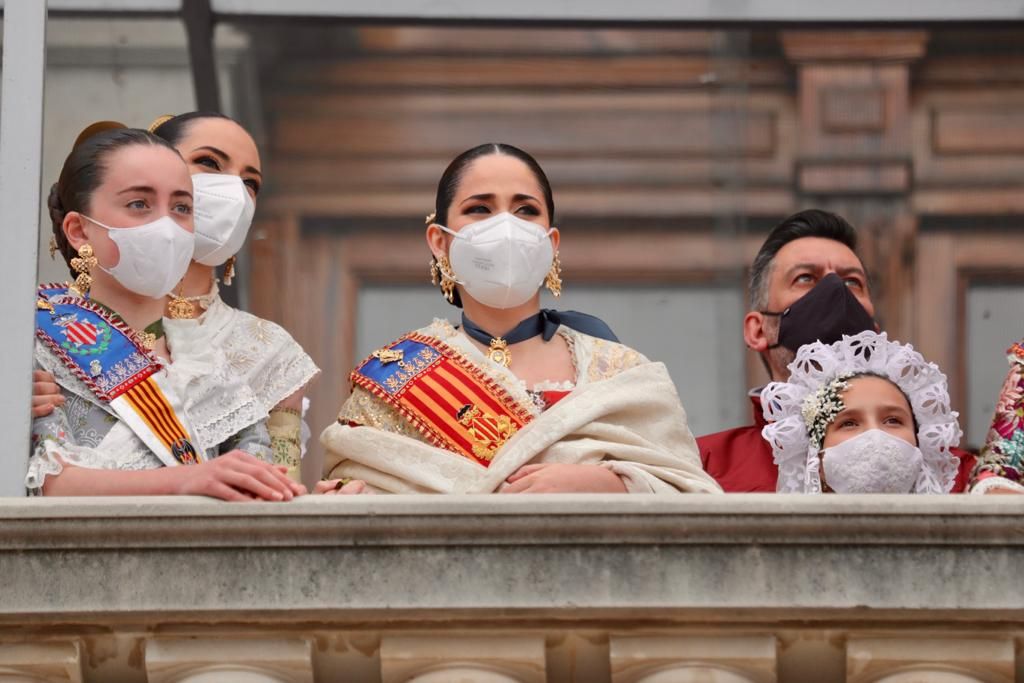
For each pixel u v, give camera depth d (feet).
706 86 80.12
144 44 75.82
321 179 79.51
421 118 80.07
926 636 40.75
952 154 79.56
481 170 53.16
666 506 40.11
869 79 79.82
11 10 45.88
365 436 50.96
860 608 40.06
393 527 40.22
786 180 79.87
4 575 40.50
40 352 49.11
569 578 40.22
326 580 40.24
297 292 79.10
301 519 40.22
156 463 48.42
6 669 40.96
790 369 54.44
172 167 51.34
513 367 52.85
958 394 78.33
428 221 54.65
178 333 53.16
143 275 50.70
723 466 59.88
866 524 40.06
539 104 80.38
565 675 41.16
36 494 45.16
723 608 40.19
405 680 40.81
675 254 79.51
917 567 40.11
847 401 52.01
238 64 77.97
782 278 62.75
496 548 40.29
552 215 54.19
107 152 51.24
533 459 49.93
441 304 79.51
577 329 54.65
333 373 78.69
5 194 45.14
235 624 40.88
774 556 40.24
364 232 79.51
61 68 75.36
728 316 79.00
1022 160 79.30
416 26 78.38
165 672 40.81
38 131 45.47
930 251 79.10
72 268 51.67
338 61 79.10
